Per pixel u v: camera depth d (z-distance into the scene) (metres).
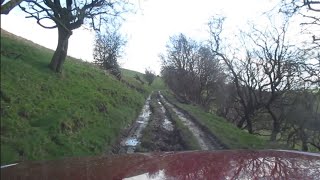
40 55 25.91
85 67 34.47
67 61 31.59
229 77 41.81
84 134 16.47
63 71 24.45
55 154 12.89
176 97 71.50
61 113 16.55
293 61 31.61
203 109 49.50
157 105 45.88
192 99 64.81
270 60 33.00
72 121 16.48
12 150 11.45
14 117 13.98
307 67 29.55
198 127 26.25
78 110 18.62
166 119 31.33
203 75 60.28
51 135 14.01
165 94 81.69
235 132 24.66
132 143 19.25
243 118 39.12
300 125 35.84
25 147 12.03
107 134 18.31
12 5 9.13
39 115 15.48
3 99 14.90
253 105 36.16
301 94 33.53
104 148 16.33
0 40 24.33
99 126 19.06
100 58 52.44
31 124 14.49
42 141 13.23
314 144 36.47
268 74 33.25
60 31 23.30
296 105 35.06
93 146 15.67
